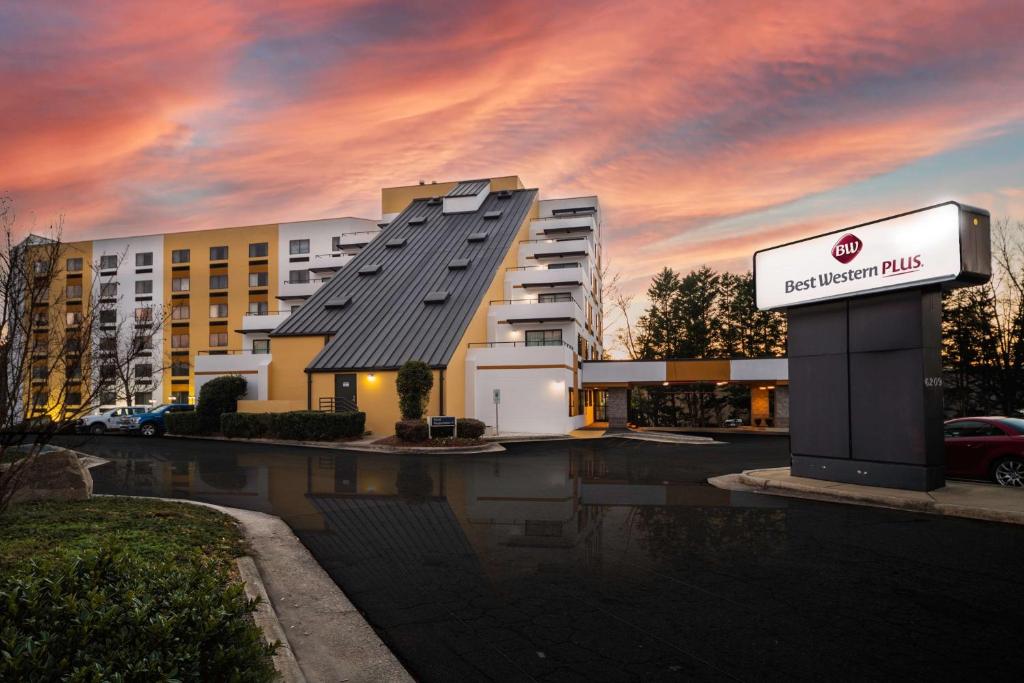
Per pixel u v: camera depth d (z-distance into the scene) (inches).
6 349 272.2
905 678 167.2
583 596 234.8
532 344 1540.4
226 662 119.4
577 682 164.2
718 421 2187.5
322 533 344.8
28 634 113.0
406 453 833.5
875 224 465.7
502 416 1230.9
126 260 2459.4
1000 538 323.9
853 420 484.4
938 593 236.4
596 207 2171.5
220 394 1164.5
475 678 167.0
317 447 910.4
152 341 2231.8
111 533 278.4
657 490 496.7
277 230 2404.0
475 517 388.8
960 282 426.6
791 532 342.3
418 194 2351.1
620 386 1499.8
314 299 1475.1
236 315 2394.2
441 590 243.1
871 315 475.5
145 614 118.3
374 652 184.7
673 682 163.9
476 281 1462.8
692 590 241.1
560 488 509.4
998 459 458.6
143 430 1180.5
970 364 1626.5
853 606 222.5
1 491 297.6
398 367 1150.3
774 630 200.4
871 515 388.8
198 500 449.7
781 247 539.5
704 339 2316.7
